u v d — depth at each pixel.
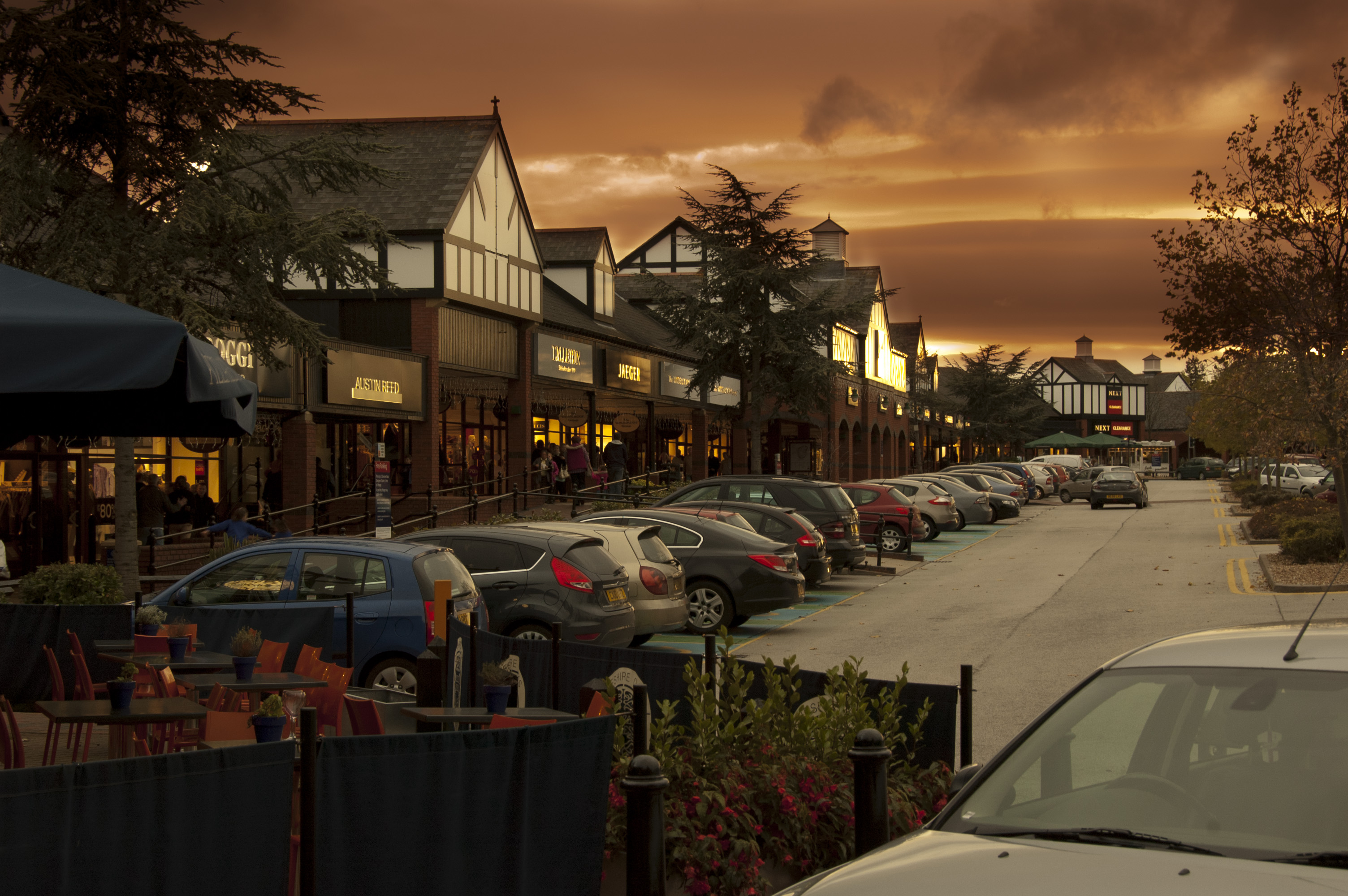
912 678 13.30
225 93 15.87
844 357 60.88
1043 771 3.91
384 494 17.11
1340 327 20.28
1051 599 20.30
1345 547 20.75
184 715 6.70
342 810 4.82
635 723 6.17
